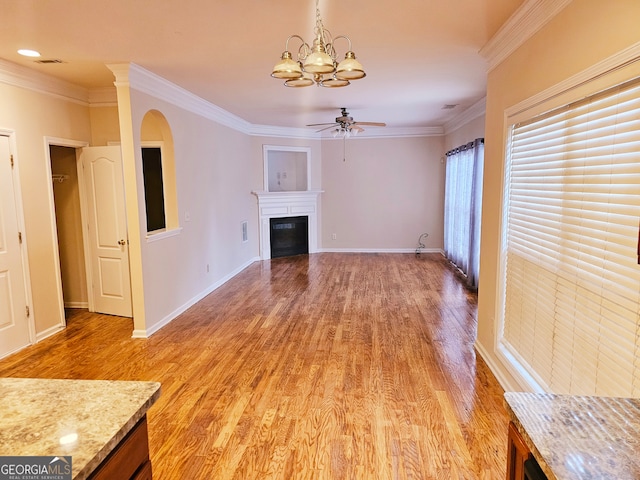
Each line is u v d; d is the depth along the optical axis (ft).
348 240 29.32
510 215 9.85
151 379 10.42
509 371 9.39
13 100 12.22
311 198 28.45
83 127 15.28
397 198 28.43
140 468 4.19
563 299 7.31
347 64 6.88
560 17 7.12
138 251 13.00
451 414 8.67
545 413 3.92
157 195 19.11
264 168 26.05
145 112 13.34
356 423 8.38
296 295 18.19
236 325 14.39
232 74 13.41
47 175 13.55
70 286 16.37
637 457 3.26
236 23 9.19
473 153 18.45
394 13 8.68
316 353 11.91
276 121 24.08
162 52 11.15
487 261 11.18
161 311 14.40
